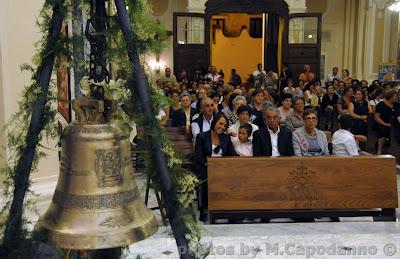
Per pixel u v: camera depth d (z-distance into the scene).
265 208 5.33
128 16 1.64
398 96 11.34
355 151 6.45
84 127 1.70
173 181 1.69
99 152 1.69
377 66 19.78
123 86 1.68
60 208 1.71
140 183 1.86
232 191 5.32
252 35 27.53
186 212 1.70
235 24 27.44
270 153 5.98
